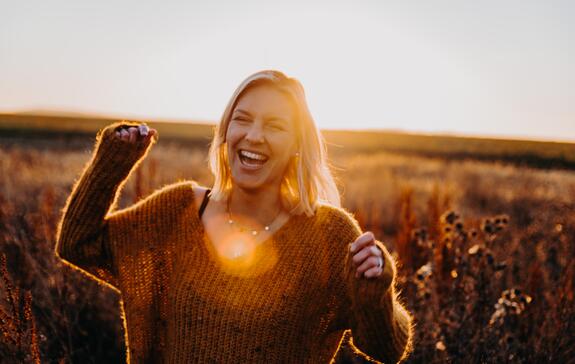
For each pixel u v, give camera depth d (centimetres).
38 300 356
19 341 194
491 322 318
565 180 1583
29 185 872
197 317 165
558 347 307
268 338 162
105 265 184
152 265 179
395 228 698
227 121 179
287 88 171
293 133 175
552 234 615
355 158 2095
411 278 374
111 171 172
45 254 395
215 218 178
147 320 180
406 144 4416
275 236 172
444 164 2123
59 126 5031
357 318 156
